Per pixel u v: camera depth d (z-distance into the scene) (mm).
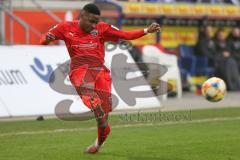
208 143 29625
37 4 52312
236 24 63031
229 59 58562
